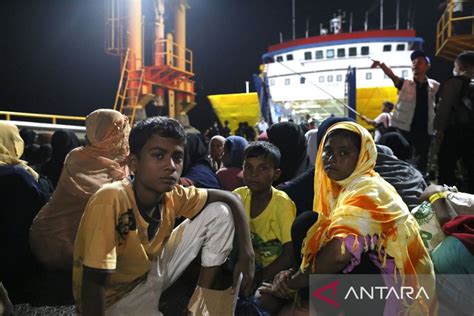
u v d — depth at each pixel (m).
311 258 2.28
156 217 2.31
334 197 2.52
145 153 2.13
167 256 2.47
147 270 2.30
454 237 2.49
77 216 3.16
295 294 2.48
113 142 3.28
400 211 2.21
